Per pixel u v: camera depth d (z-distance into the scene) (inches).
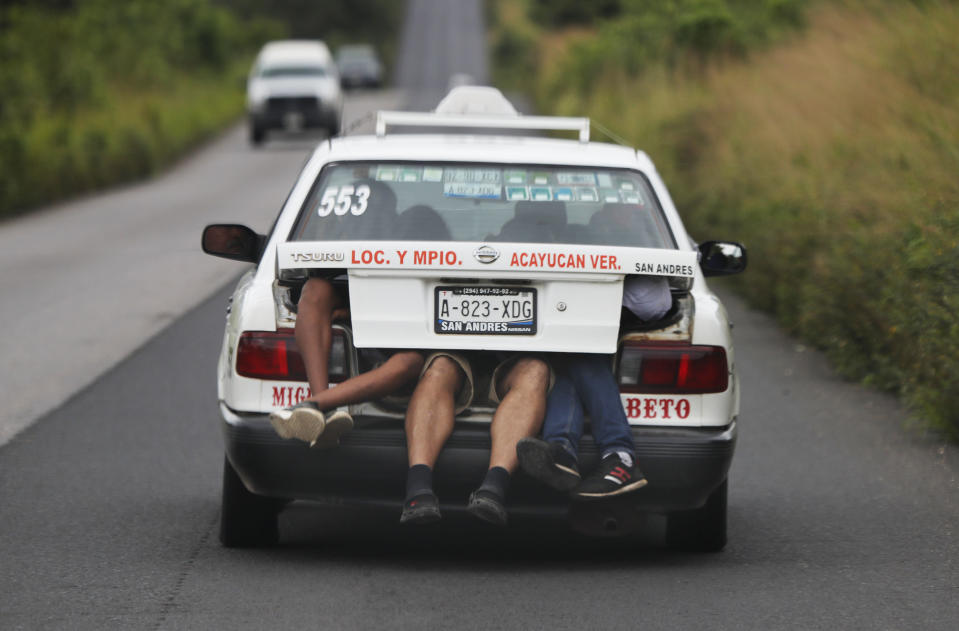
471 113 1226.0
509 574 755.4
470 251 713.0
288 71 5300.2
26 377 1375.5
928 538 858.8
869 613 684.7
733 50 4210.1
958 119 1888.5
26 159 3457.2
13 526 850.1
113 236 2691.9
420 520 694.5
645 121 3636.8
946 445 1147.3
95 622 650.8
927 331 1215.6
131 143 4160.9
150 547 802.2
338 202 826.2
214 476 999.6
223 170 4286.4
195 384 1348.4
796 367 1534.2
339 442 715.4
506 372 745.6
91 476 992.2
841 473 1050.7
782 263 1835.6
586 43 6353.3
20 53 5260.8
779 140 2352.4
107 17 7362.2
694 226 2522.1
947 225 1275.8
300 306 733.9
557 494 721.6
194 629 641.0
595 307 725.9
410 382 750.5
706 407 746.8
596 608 685.9
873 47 2544.3
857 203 1694.1
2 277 2121.1
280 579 732.7
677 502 736.3
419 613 671.1
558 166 849.5
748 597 711.7
